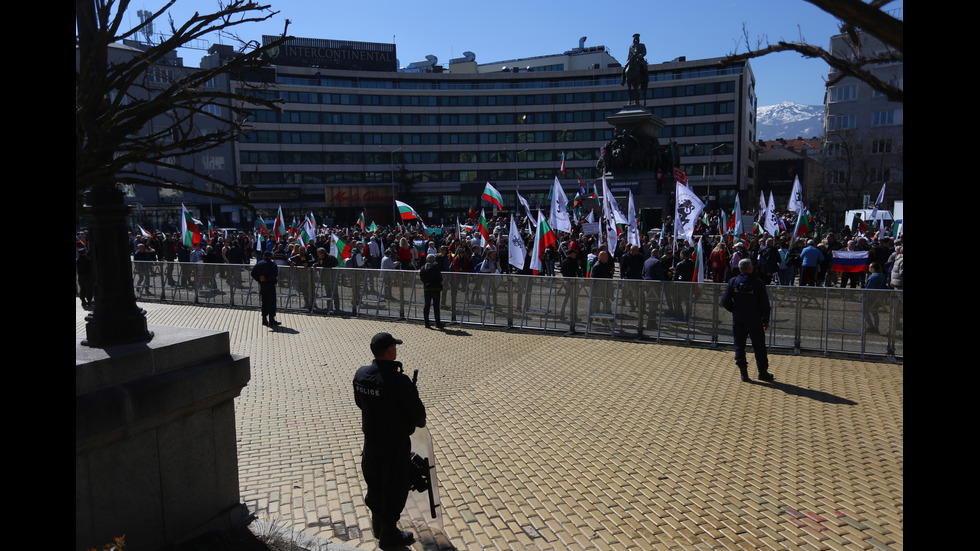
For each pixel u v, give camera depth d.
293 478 6.04
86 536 3.88
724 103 83.12
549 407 8.38
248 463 6.44
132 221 56.00
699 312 12.38
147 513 4.29
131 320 4.38
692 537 4.86
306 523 5.13
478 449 6.86
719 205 83.69
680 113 85.44
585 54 109.44
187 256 25.55
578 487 5.82
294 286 17.70
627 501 5.51
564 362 11.00
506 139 91.00
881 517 5.13
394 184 77.88
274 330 14.55
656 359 11.12
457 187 90.62
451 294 15.15
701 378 9.73
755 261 17.69
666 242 20.69
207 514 4.78
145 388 4.11
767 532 4.92
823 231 36.59
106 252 4.31
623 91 88.81
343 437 7.24
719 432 7.25
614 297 13.22
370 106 86.56
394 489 4.62
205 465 4.75
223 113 36.56
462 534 4.96
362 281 16.50
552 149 90.88
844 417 7.70
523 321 14.24
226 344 4.93
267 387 9.50
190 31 3.59
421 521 5.17
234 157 75.12
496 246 21.77
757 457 6.46
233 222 66.81
